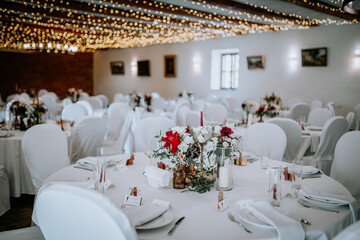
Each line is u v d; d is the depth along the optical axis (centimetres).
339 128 394
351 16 821
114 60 1619
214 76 1230
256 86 1104
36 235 183
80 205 116
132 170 244
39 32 1141
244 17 895
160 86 1416
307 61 973
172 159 204
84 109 593
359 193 258
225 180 199
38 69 1529
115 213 113
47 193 124
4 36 1202
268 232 146
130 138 586
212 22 906
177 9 772
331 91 940
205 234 144
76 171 236
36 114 459
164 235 143
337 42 915
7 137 400
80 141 387
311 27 956
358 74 885
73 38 1298
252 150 330
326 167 405
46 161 296
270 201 176
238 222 155
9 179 392
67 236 128
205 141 200
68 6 725
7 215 358
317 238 151
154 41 1327
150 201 178
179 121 661
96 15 870
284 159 408
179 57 1329
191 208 174
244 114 741
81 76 1697
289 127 399
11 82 1452
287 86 1029
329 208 173
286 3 729
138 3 694
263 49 1073
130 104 845
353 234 99
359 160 262
